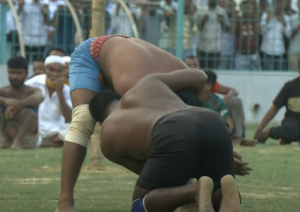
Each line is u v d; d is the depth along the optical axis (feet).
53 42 86.69
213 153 22.18
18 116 58.59
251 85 87.86
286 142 63.46
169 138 21.97
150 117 23.18
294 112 63.52
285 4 86.43
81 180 37.70
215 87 62.54
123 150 23.76
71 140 26.55
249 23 87.10
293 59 87.04
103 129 24.21
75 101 27.43
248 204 29.76
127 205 29.63
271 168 42.88
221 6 87.51
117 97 25.77
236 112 60.08
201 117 22.40
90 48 28.19
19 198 31.32
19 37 82.23
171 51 87.76
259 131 64.49
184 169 21.95
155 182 22.21
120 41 27.43
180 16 85.71
